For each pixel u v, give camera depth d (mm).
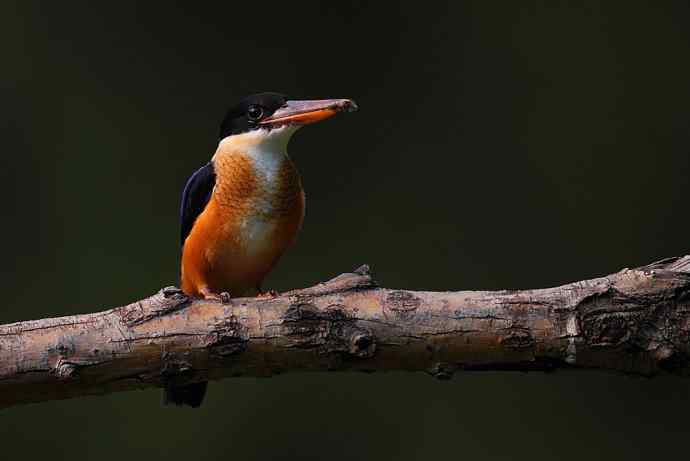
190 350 6328
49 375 6316
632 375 6344
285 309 6336
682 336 6324
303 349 6332
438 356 6340
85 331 6324
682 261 6348
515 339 6332
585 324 6328
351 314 6336
